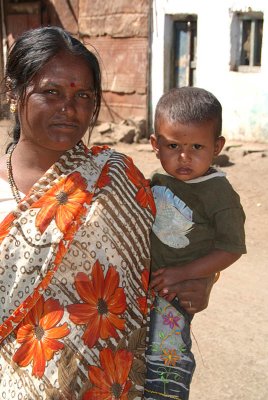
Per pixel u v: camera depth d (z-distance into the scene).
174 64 12.76
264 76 11.14
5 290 1.73
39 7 15.25
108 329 1.80
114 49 13.49
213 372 3.89
